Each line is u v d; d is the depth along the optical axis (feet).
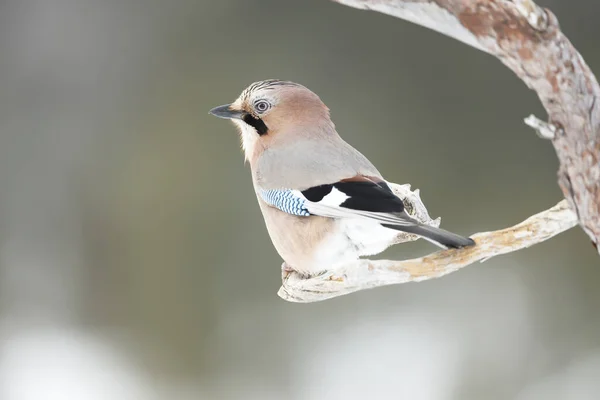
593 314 37.50
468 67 42.78
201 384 39.19
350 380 36.22
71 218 43.86
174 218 42.70
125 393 37.78
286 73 44.39
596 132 9.06
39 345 40.42
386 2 9.14
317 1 44.19
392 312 38.40
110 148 44.68
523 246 13.88
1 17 45.60
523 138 41.83
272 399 37.81
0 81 45.60
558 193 41.09
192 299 41.34
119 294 42.29
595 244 9.68
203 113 44.47
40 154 44.96
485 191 42.04
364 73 43.91
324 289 15.94
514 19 8.73
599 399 34.99
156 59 45.42
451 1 8.84
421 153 42.91
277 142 21.49
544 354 36.73
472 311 37.88
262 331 39.78
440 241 14.24
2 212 44.11
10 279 43.01
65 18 45.78
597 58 41.39
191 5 45.24
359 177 19.38
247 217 42.22
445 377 35.81
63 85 45.52
